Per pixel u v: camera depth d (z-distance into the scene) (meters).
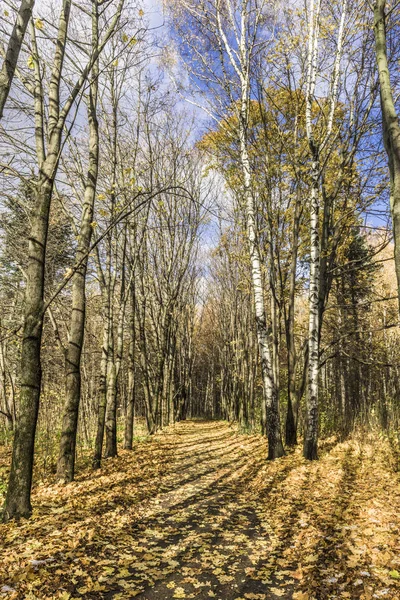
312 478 8.11
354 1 10.52
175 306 27.17
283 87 12.00
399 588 3.50
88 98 9.44
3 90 5.09
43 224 6.23
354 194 12.53
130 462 10.56
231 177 13.72
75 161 11.12
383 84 4.50
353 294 17.48
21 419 5.78
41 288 6.14
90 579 3.78
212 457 11.95
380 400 14.51
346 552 4.34
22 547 4.41
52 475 8.31
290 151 12.56
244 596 3.60
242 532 5.34
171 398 28.77
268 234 14.83
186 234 23.08
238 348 27.38
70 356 8.41
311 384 10.42
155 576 4.00
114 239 12.78
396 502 5.96
